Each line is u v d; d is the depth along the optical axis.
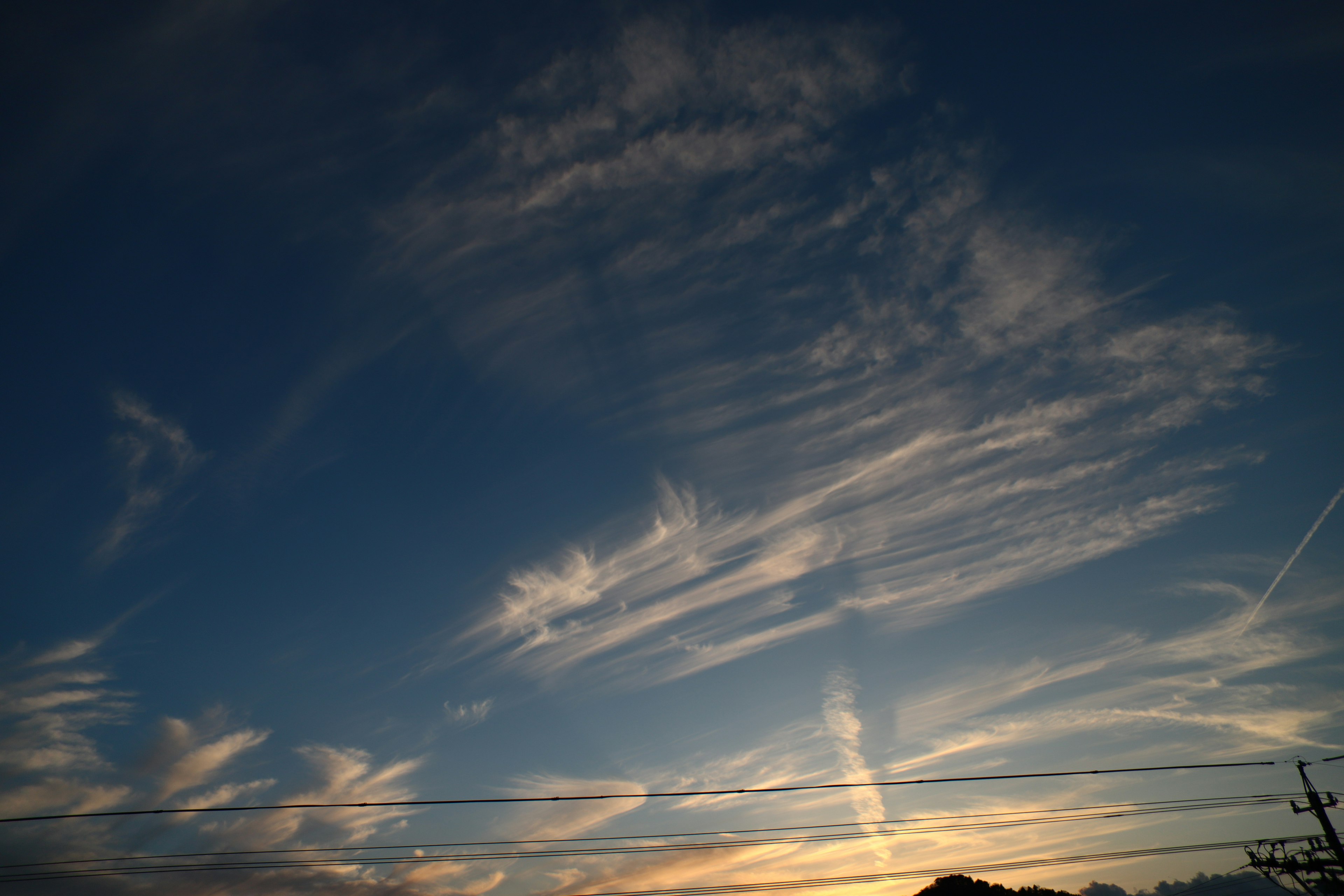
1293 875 30.77
